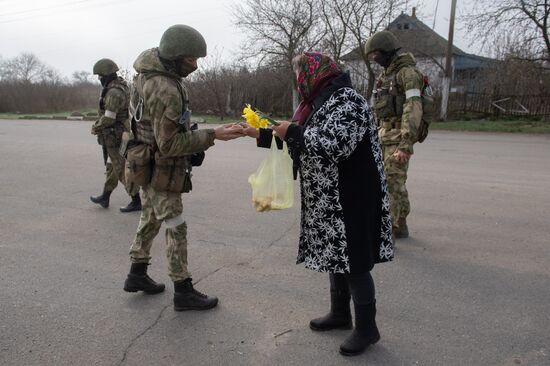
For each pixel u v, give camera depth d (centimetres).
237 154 1043
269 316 316
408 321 308
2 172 823
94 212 573
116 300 340
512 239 459
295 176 275
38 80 3659
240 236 478
